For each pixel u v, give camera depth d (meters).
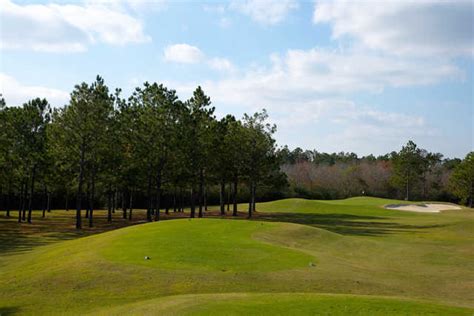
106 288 14.58
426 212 58.72
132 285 14.77
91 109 38.97
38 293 14.40
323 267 17.58
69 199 73.62
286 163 123.44
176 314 10.34
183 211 67.62
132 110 44.75
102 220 48.84
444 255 22.67
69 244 25.31
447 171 106.56
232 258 18.08
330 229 38.47
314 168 114.50
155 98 43.81
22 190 49.44
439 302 12.72
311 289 14.47
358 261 20.56
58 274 16.36
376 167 110.50
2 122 40.88
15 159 43.34
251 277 15.59
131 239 22.12
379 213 56.09
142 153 43.66
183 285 14.66
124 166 45.19
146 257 17.91
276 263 17.66
